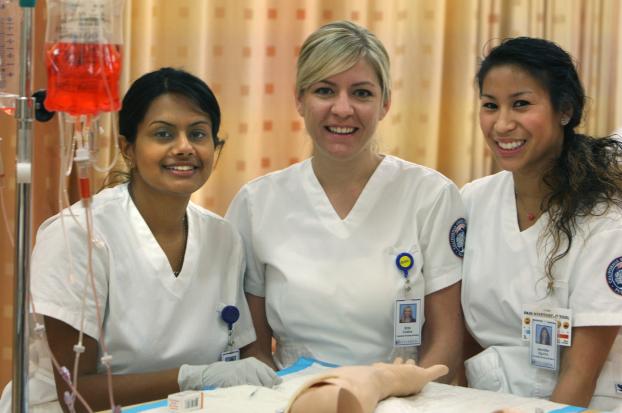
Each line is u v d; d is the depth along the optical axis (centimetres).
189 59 254
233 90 263
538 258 177
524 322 174
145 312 170
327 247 191
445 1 281
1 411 173
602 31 309
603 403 173
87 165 112
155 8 253
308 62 182
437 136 280
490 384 179
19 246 109
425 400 146
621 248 166
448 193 193
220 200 265
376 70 183
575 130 184
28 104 108
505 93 174
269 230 196
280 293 191
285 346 194
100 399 162
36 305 158
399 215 193
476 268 187
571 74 174
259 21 264
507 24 290
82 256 164
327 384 126
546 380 175
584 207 172
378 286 186
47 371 173
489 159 291
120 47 113
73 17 108
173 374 163
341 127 182
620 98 311
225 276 188
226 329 184
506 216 185
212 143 171
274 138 269
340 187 195
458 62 283
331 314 186
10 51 121
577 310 169
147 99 165
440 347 187
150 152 164
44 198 240
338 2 271
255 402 139
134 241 171
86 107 109
